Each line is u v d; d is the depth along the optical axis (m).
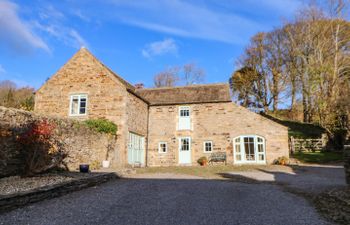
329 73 29.64
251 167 19.28
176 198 8.77
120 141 19.19
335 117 27.50
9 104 30.77
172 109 24.44
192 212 7.14
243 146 22.33
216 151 22.80
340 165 19.19
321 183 11.75
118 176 13.80
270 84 43.72
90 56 20.94
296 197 9.07
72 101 20.64
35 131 10.62
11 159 10.41
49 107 20.86
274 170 17.38
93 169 15.32
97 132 16.92
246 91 46.38
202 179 13.44
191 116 23.89
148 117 24.75
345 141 26.23
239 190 10.23
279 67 42.25
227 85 25.42
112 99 19.88
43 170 11.66
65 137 13.70
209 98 23.80
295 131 30.77
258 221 6.42
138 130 22.11
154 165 23.77
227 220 6.48
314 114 32.59
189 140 23.55
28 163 10.66
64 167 13.49
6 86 44.28
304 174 15.16
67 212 7.05
